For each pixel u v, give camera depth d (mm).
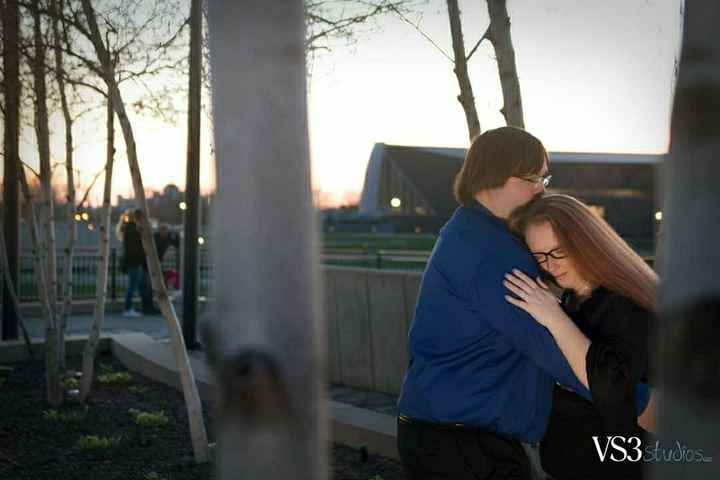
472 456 2240
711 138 862
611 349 2123
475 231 2285
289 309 1061
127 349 8898
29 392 7359
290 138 1065
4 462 5211
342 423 5629
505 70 4070
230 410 1065
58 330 8273
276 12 1060
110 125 6645
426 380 2303
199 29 5867
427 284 2334
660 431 919
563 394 2402
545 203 2320
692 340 872
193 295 10016
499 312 2178
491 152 2344
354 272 7809
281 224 1060
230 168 1062
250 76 1054
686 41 896
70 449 5559
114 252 15367
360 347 7793
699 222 867
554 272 2330
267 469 1055
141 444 5699
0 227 8945
